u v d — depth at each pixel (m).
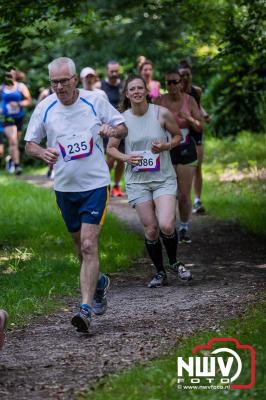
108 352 11.53
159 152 15.78
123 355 11.32
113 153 15.62
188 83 21.98
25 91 35.34
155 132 15.82
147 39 43.34
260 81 28.44
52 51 42.91
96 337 12.44
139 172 16.00
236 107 38.47
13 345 12.24
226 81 38.81
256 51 24.17
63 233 21.66
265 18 23.53
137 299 15.18
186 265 18.61
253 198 26.77
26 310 14.23
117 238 20.83
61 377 10.53
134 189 16.11
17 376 10.64
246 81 29.00
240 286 15.66
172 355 10.89
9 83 21.34
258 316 12.16
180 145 19.38
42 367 11.00
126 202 27.70
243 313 12.91
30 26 21.84
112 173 33.25
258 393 9.14
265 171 31.05
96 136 12.79
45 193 28.45
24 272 17.30
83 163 12.71
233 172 31.78
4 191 28.97
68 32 23.61
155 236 16.22
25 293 15.41
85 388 9.98
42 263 17.89
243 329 11.54
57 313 14.30
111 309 14.38
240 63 27.84
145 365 10.53
